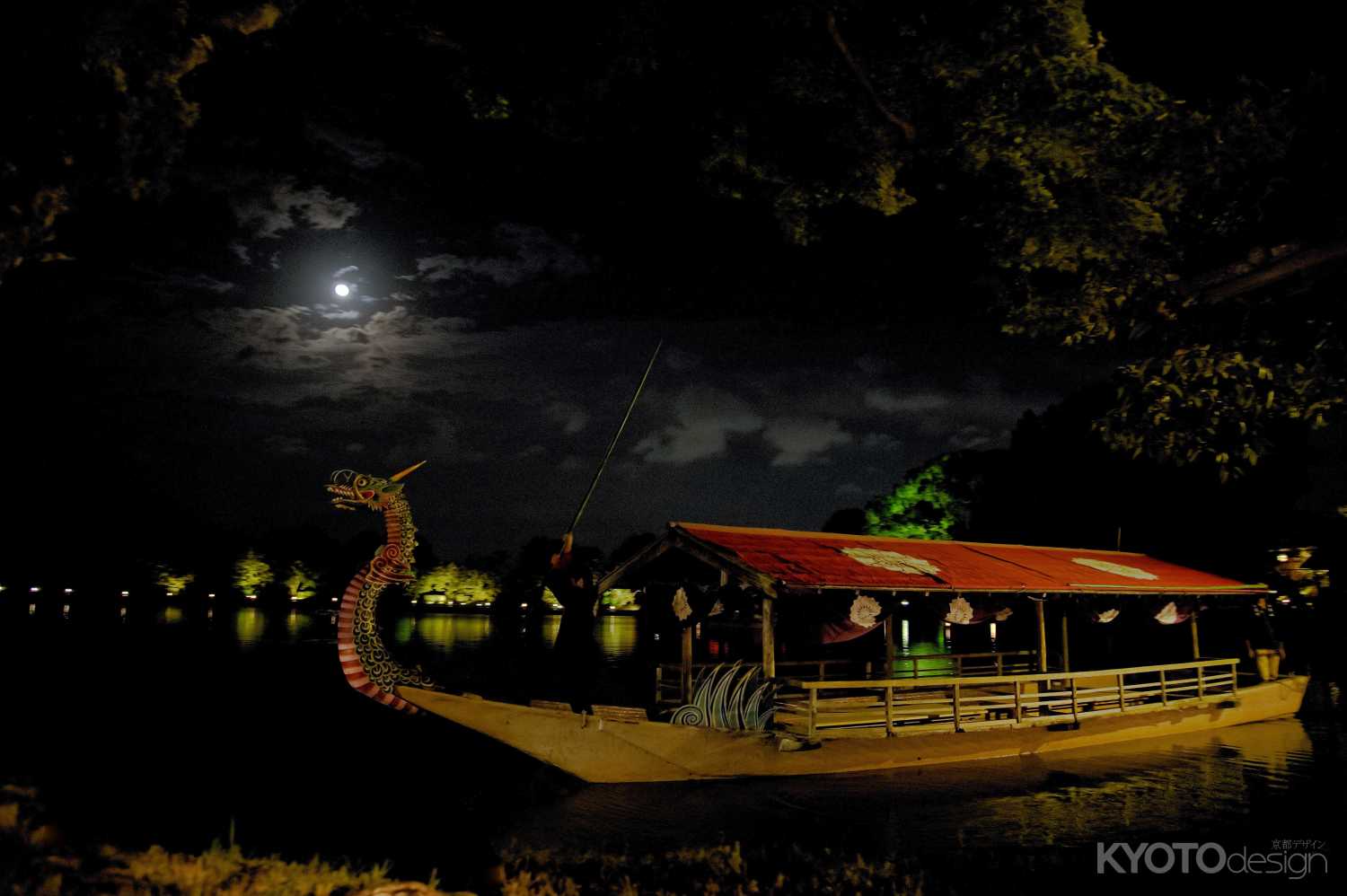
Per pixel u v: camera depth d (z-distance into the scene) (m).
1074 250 7.85
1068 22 7.78
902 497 46.59
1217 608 22.41
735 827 11.05
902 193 10.38
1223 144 7.13
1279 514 26.08
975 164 8.60
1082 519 32.16
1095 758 15.97
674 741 13.21
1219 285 7.34
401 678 11.95
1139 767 15.22
